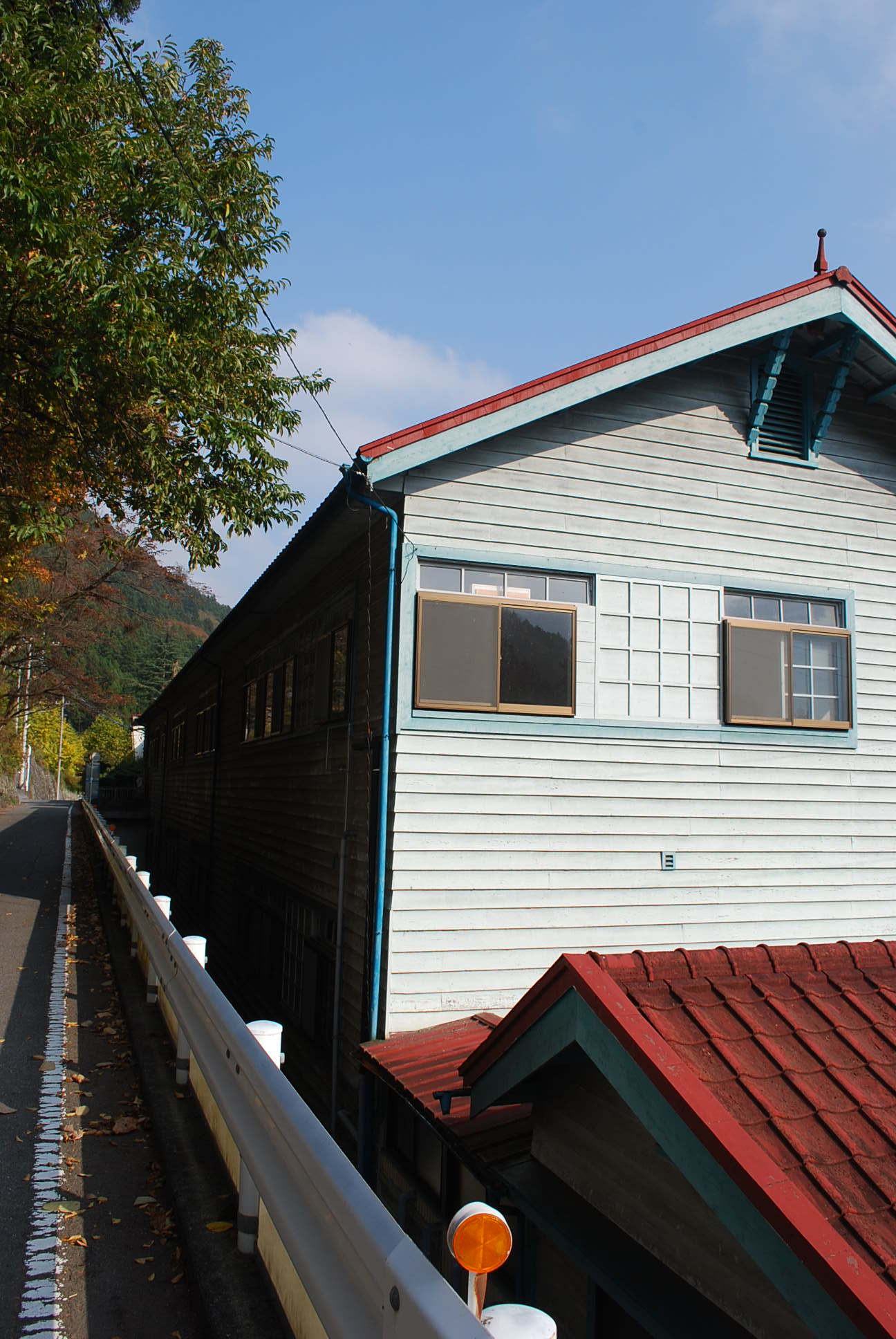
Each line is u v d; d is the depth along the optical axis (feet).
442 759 26.20
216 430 32.65
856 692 31.71
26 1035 19.99
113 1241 10.82
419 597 26.48
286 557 34.06
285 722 42.22
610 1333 13.67
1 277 30.04
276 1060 12.64
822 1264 8.47
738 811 29.45
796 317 29.68
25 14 30.14
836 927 30.27
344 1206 6.46
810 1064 11.62
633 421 29.60
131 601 177.37
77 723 347.56
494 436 27.12
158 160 32.68
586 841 27.43
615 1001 11.94
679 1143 10.53
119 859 35.04
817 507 31.94
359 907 28.37
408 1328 5.15
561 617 27.99
